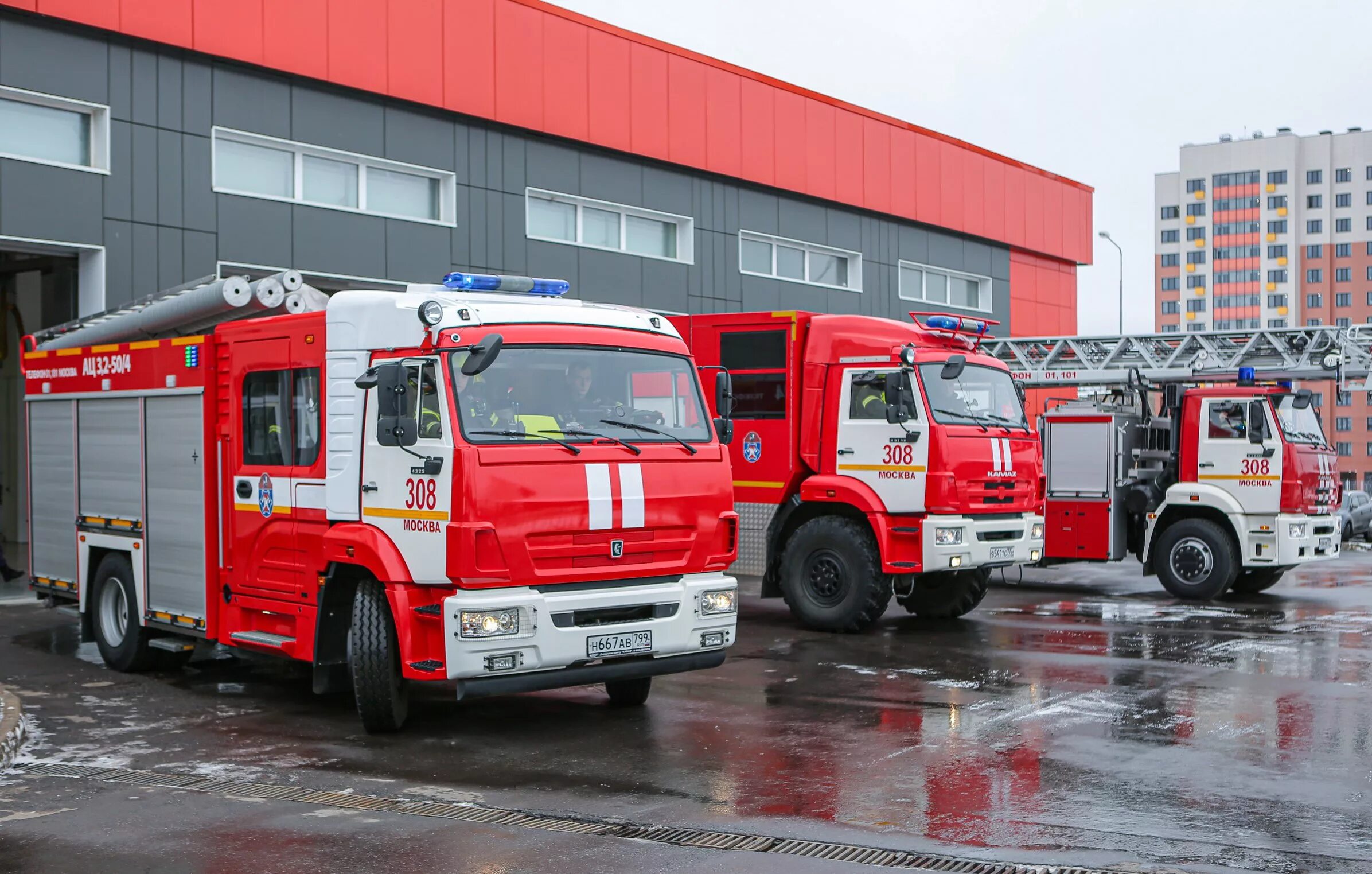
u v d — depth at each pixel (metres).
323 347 8.70
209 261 16.64
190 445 9.96
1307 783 7.03
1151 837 6.04
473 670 7.71
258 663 11.49
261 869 5.67
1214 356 20.84
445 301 8.24
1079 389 23.20
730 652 11.96
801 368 13.47
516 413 8.04
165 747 8.19
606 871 5.59
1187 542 16.33
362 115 18.30
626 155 21.94
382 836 6.16
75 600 11.79
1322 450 16.62
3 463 21.84
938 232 29.36
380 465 8.23
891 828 6.23
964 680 10.45
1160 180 147.62
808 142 25.38
